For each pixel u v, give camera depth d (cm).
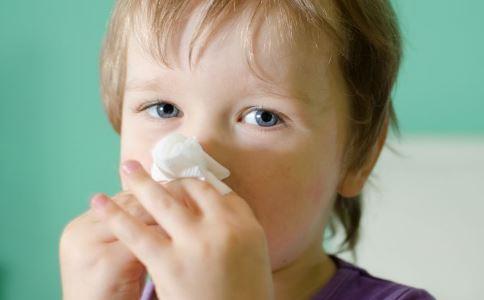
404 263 81
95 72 97
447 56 89
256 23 49
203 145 48
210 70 48
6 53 99
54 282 99
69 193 99
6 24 99
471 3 88
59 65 98
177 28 49
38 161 99
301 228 51
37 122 99
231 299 43
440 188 81
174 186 45
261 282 43
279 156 50
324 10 51
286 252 52
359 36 54
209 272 43
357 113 55
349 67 53
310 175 51
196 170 46
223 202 45
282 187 50
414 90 90
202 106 49
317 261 55
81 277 47
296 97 50
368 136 57
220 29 48
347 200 67
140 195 44
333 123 52
